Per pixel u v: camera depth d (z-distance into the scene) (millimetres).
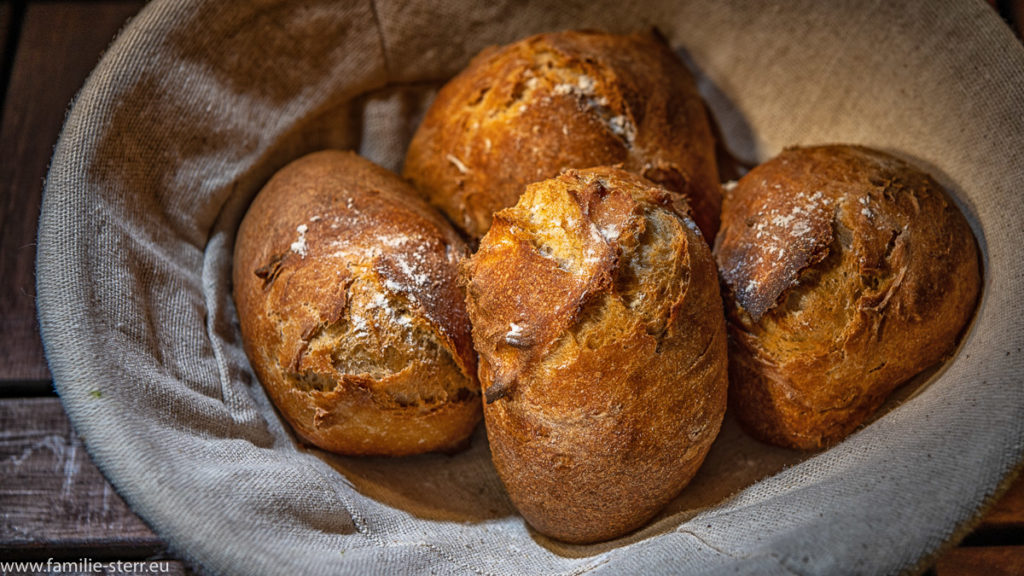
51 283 347
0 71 482
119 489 323
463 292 376
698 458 354
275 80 420
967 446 317
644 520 359
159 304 374
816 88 417
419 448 383
